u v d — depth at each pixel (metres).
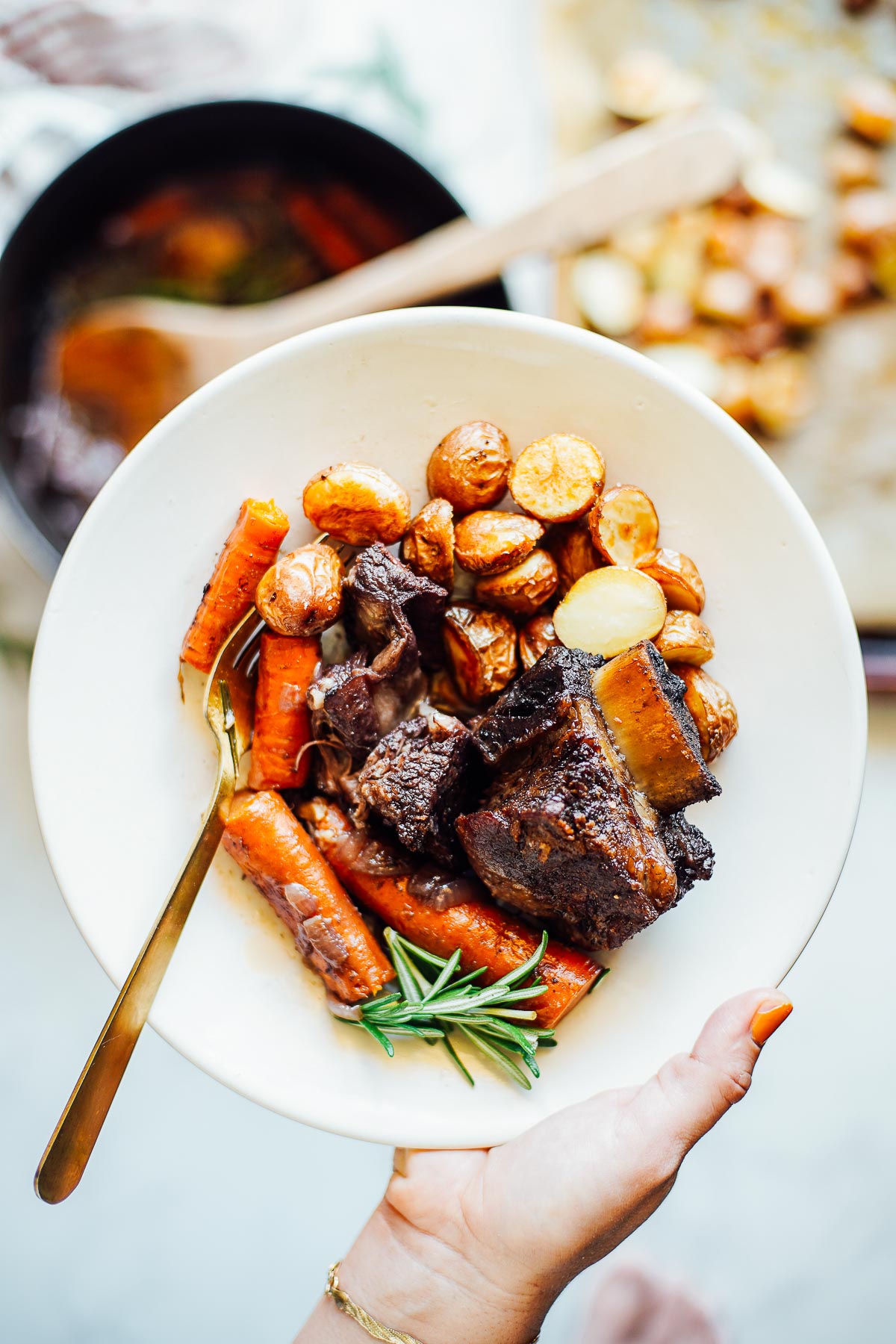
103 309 0.65
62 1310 0.70
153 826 0.53
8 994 0.69
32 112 0.65
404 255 0.63
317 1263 0.71
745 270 0.67
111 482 0.52
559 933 0.53
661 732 0.50
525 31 0.68
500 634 0.52
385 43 0.67
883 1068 0.71
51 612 0.52
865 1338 0.70
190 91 0.66
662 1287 0.71
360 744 0.52
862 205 0.68
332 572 0.51
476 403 0.53
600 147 0.68
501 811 0.50
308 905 0.51
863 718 0.52
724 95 0.69
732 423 0.52
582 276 0.66
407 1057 0.53
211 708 0.52
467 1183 0.53
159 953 0.52
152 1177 0.70
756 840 0.53
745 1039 0.51
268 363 0.52
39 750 0.52
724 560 0.53
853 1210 0.71
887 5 0.69
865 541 0.68
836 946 0.70
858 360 0.68
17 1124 0.69
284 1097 0.52
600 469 0.52
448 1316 0.53
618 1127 0.51
